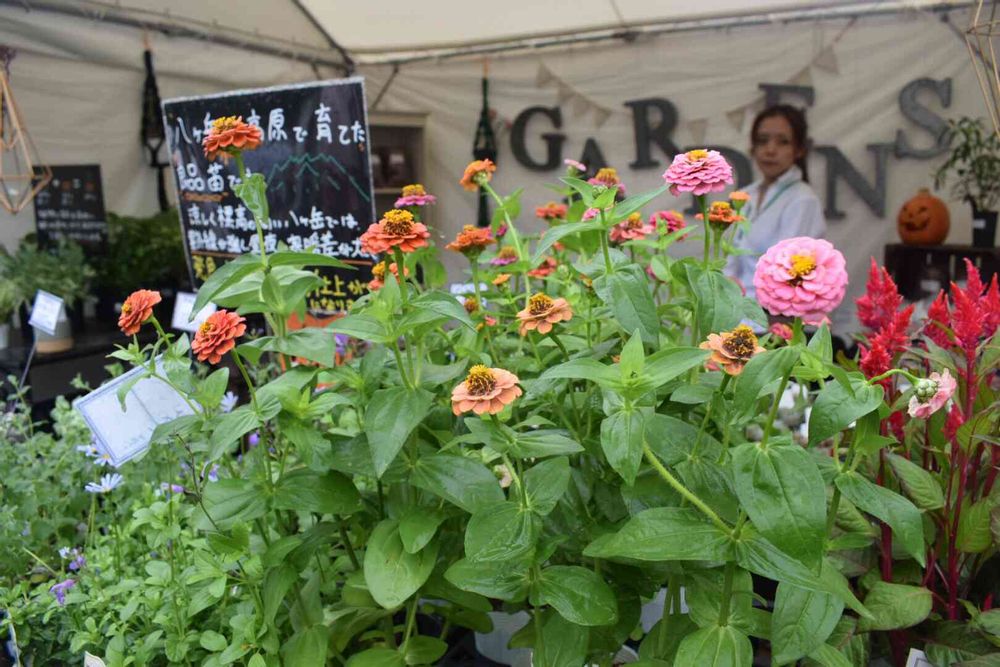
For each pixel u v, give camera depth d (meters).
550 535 1.20
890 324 1.34
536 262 1.20
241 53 4.78
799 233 4.26
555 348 1.46
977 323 1.29
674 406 1.29
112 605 1.42
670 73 4.65
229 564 1.27
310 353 1.21
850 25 4.15
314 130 2.65
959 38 3.90
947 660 1.19
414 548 1.10
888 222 4.24
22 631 1.46
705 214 1.28
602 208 1.21
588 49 4.88
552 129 5.07
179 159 3.02
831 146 4.28
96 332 3.88
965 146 3.88
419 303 1.16
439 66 5.36
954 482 1.36
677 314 1.64
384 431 1.10
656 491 1.14
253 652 1.28
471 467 1.17
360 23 4.94
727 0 4.22
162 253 4.21
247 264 1.25
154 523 1.39
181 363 1.26
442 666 1.54
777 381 1.11
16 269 3.51
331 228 2.69
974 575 1.30
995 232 3.90
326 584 1.40
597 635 1.22
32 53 3.80
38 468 1.86
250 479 1.25
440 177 5.53
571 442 1.10
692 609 1.08
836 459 1.10
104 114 4.21
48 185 3.79
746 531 0.96
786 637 1.01
